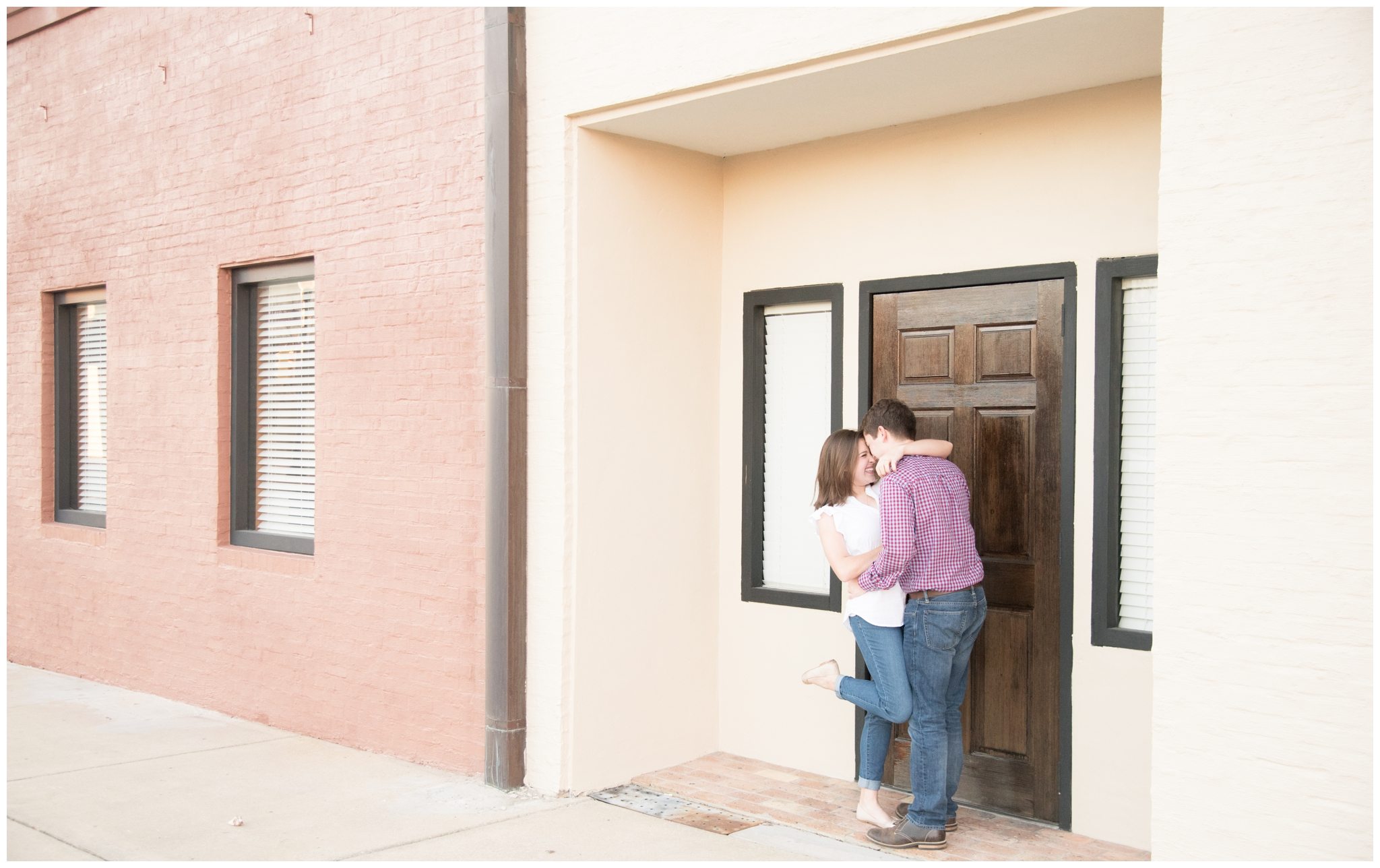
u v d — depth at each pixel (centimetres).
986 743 498
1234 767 334
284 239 651
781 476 583
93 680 788
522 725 542
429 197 575
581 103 520
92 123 780
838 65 440
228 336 700
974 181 502
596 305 539
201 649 708
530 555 541
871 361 536
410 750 589
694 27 479
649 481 563
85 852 457
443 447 571
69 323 842
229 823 492
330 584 628
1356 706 316
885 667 455
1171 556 343
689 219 580
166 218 726
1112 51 417
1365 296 314
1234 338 333
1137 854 446
